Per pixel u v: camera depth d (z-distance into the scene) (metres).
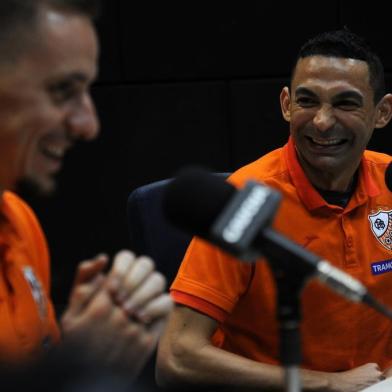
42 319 1.45
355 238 2.27
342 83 2.12
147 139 4.50
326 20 4.34
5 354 1.01
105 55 4.43
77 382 0.98
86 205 4.57
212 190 1.12
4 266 1.43
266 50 4.38
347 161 2.21
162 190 2.51
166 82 4.48
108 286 1.17
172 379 2.20
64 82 1.12
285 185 2.25
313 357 2.28
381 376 2.17
